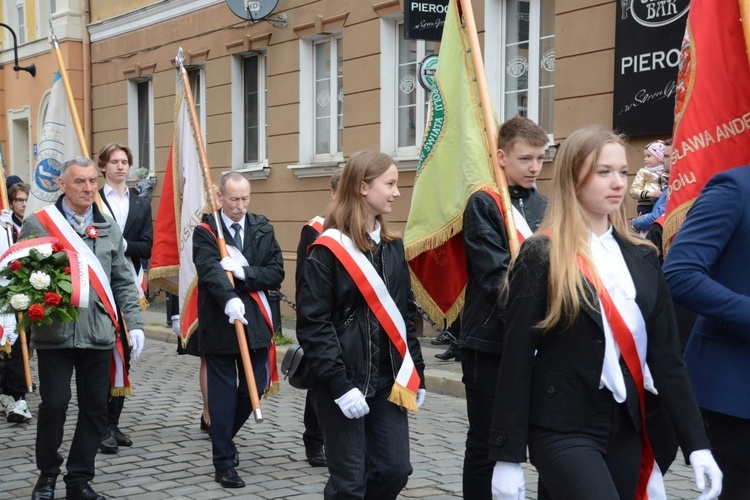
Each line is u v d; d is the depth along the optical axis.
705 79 3.93
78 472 5.09
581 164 2.86
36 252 5.01
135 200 7.11
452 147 4.51
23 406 7.42
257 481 5.64
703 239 3.17
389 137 12.47
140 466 6.00
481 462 4.08
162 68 17.23
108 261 5.32
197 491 5.42
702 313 3.11
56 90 7.18
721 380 3.26
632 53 9.14
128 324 5.40
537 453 2.91
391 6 12.13
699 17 3.97
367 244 3.87
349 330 3.86
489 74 10.93
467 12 4.43
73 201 5.29
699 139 3.93
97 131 19.55
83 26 19.62
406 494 5.29
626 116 9.22
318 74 13.94
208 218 5.88
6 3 22.73
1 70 23.19
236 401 5.93
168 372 9.99
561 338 2.87
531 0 10.59
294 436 6.87
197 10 16.08
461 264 4.59
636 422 2.91
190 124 6.88
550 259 2.85
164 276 7.11
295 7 13.89
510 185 4.27
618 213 2.99
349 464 3.75
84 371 5.16
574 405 2.86
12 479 5.75
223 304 5.56
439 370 9.04
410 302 4.11
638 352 2.87
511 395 2.89
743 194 3.17
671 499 5.14
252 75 15.33
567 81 9.95
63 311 4.92
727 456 3.31
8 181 10.24
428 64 10.55
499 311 3.88
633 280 2.89
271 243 5.99
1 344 6.52
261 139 15.16
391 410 3.92
